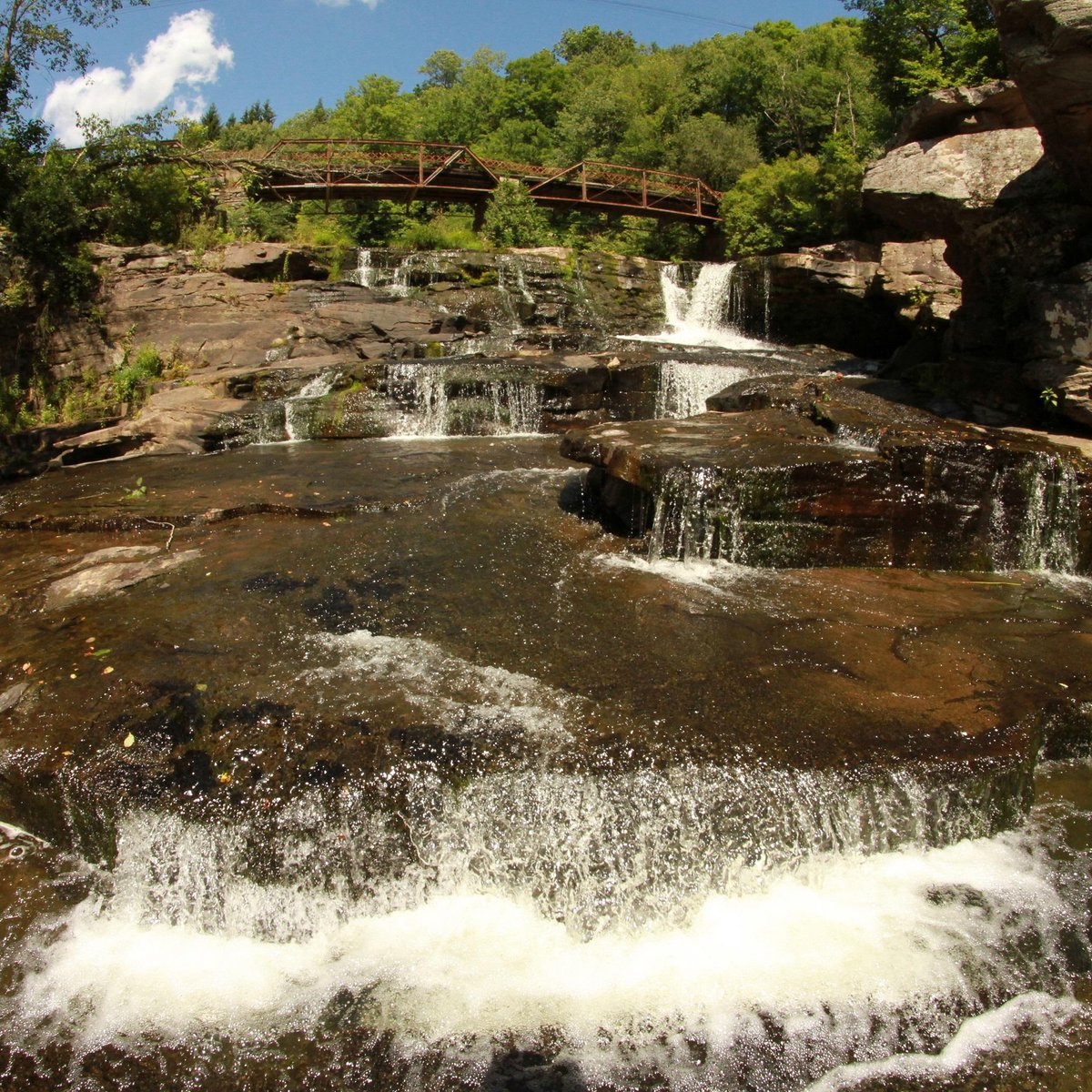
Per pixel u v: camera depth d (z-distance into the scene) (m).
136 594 7.24
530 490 10.17
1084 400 9.19
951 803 4.58
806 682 5.56
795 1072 3.41
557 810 4.35
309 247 21.48
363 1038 3.56
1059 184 10.23
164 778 4.57
